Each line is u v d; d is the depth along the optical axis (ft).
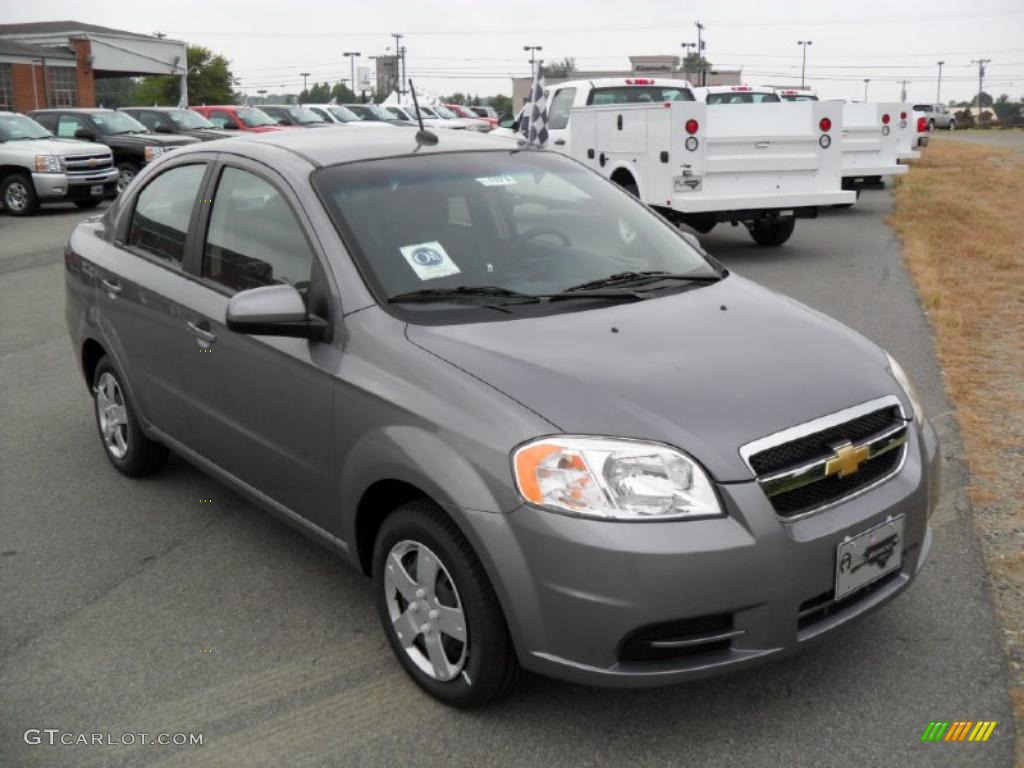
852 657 11.03
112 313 15.66
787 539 9.10
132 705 10.65
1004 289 30.37
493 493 9.23
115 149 68.90
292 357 11.64
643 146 37.52
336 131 14.70
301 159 12.99
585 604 8.87
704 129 35.91
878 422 10.29
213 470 14.15
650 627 8.88
